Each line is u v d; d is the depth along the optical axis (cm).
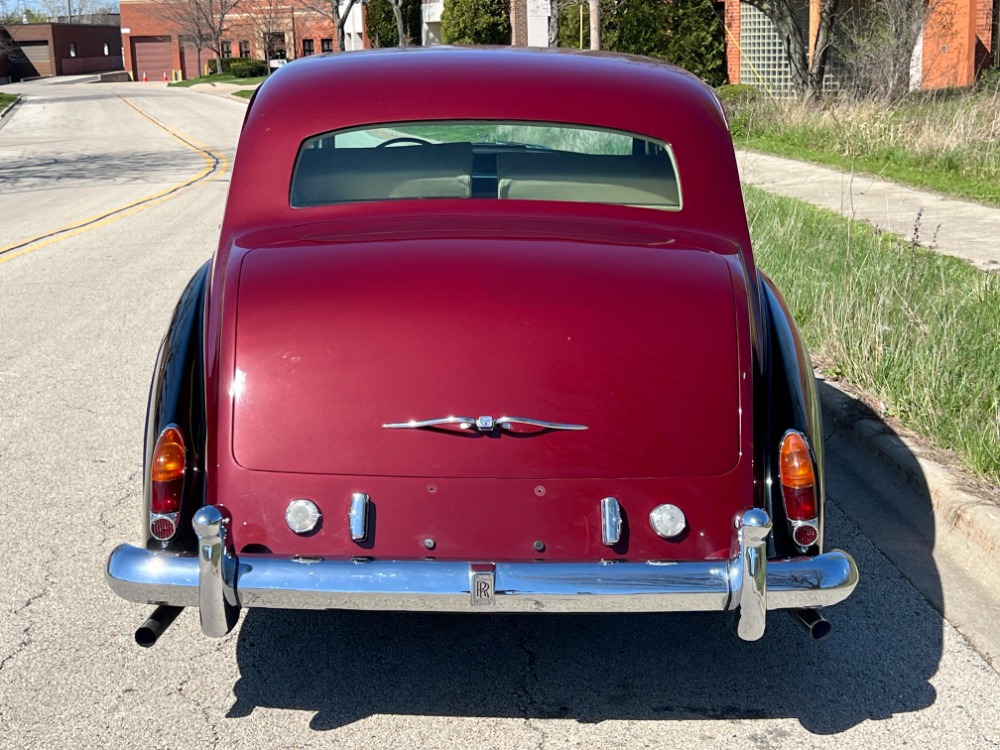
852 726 336
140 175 1983
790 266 813
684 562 302
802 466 315
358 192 378
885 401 566
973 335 621
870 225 1019
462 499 307
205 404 323
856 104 1809
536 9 3419
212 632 301
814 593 303
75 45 9450
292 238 353
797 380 336
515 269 328
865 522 477
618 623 402
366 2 4616
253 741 329
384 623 402
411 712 345
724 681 362
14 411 626
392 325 316
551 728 336
